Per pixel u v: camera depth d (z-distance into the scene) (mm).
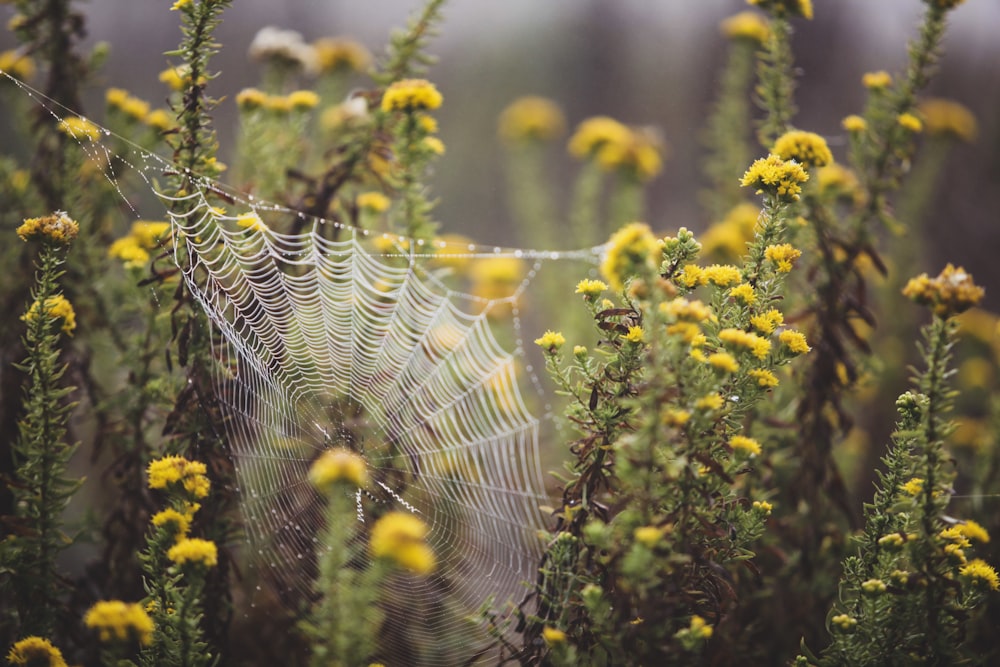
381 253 4129
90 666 3008
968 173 8656
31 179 3744
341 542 2146
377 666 2688
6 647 2947
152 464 2545
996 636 3162
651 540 2104
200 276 3291
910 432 2592
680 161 9805
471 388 4359
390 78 4055
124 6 9078
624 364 2627
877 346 5602
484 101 11102
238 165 4621
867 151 3842
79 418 3594
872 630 2568
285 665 3168
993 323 6016
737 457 2488
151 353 3338
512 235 8297
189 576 2328
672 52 11711
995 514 3727
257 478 3314
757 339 2500
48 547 2844
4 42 5660
